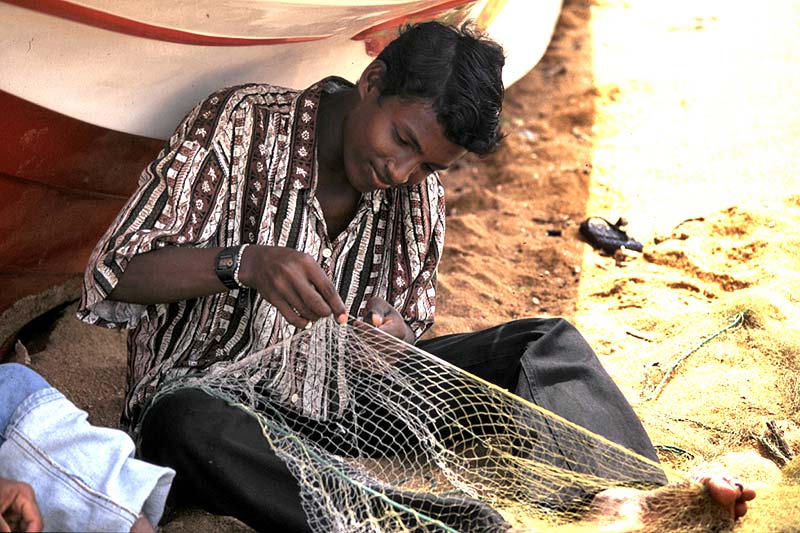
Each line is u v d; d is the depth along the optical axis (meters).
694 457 2.85
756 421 3.00
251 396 2.43
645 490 2.41
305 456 2.25
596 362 2.68
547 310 3.88
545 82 5.75
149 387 2.49
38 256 3.11
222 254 2.28
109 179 3.08
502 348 2.68
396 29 3.38
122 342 3.46
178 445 2.24
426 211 2.71
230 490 2.24
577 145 5.13
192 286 2.28
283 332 2.53
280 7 2.76
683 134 5.08
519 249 4.35
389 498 2.28
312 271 2.24
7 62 2.49
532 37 4.18
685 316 3.59
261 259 2.26
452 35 2.31
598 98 5.54
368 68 2.38
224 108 2.47
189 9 2.63
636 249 4.22
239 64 3.03
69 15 2.46
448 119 2.26
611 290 3.95
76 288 3.47
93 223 3.24
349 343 2.47
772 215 4.19
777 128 4.96
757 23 6.23
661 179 4.72
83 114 2.75
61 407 2.15
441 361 2.46
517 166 5.00
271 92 2.57
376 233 2.67
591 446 2.48
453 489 2.45
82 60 2.64
